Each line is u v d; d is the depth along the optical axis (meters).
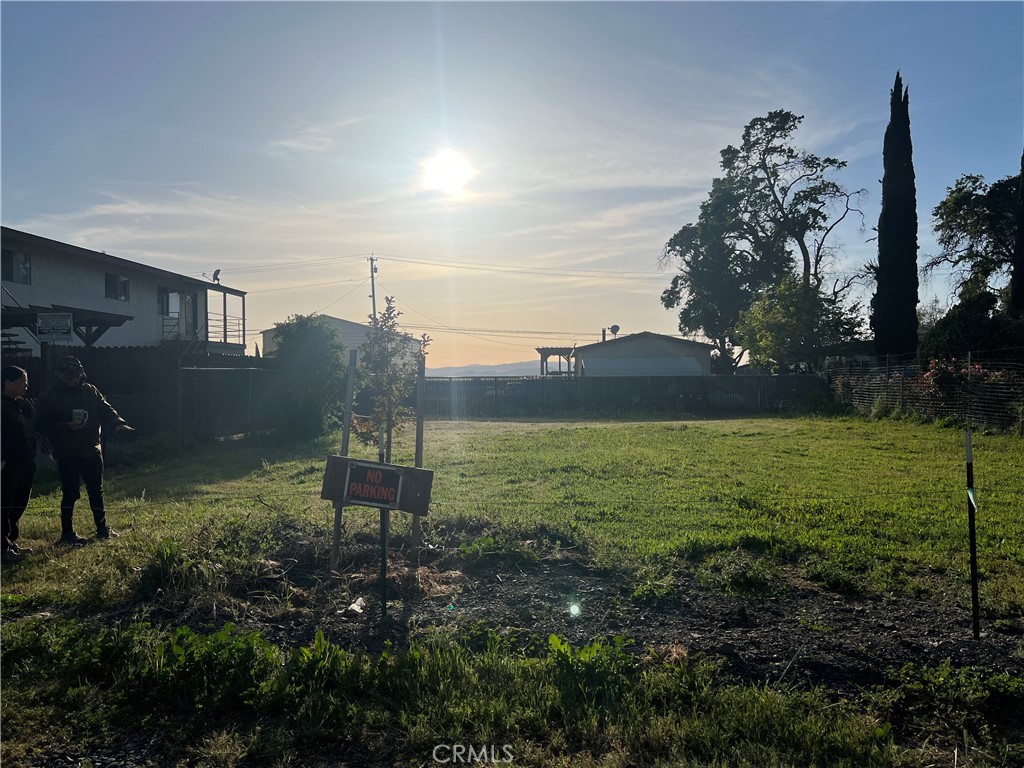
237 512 8.16
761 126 46.66
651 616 5.31
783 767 3.50
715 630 5.04
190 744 3.73
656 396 37.44
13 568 6.44
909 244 34.28
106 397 16.05
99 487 7.70
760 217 48.72
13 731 3.79
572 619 5.24
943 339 23.75
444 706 3.98
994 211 38.84
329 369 20.11
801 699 4.09
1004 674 4.40
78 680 4.25
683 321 55.31
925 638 4.93
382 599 5.38
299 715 3.91
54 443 7.44
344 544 6.56
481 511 8.62
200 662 4.25
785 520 8.43
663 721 3.85
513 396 37.84
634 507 9.19
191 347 33.28
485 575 6.19
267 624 5.08
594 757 3.66
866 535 7.66
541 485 11.14
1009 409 18.20
